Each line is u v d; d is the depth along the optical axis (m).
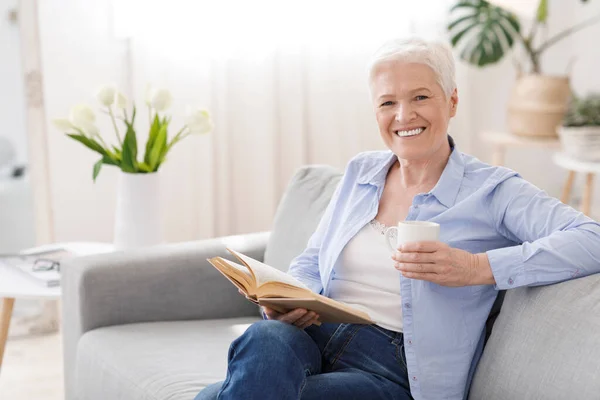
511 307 1.61
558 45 4.42
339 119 3.87
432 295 1.64
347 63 3.82
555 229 1.58
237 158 3.75
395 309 1.70
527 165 4.51
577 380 1.40
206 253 2.32
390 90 1.70
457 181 1.71
